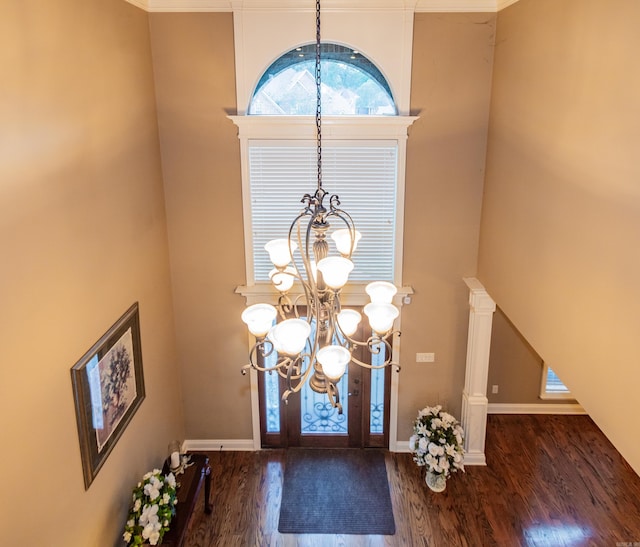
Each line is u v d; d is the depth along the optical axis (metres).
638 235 2.12
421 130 4.43
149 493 3.45
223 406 5.24
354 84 4.40
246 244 4.71
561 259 2.91
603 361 2.43
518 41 3.63
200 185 4.57
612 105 2.33
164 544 3.46
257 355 5.04
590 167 2.55
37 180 2.45
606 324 2.39
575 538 4.21
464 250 4.76
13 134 2.25
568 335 2.82
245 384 5.17
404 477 4.98
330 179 4.57
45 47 2.52
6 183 2.20
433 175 4.55
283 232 4.71
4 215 2.19
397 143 4.47
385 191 4.61
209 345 5.04
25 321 2.35
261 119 4.32
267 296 4.79
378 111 4.45
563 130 2.88
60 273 2.68
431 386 5.19
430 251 4.77
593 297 2.53
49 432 2.57
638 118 2.12
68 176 2.77
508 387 6.01
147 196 4.12
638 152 2.12
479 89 4.32
